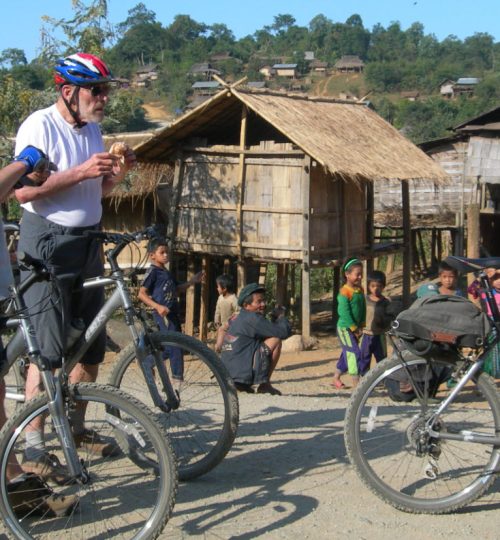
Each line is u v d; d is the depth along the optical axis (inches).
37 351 147.2
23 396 176.1
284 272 632.4
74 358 167.0
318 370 503.5
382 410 218.5
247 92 566.9
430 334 164.4
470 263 179.0
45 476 160.7
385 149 598.5
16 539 144.6
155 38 4909.0
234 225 592.1
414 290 889.5
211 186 600.7
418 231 961.5
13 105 590.6
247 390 311.7
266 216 578.9
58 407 146.6
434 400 172.2
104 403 147.6
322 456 197.6
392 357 168.9
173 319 343.0
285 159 566.9
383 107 3380.9
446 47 5295.3
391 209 962.1
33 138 168.7
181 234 617.3
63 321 158.1
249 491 175.8
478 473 173.0
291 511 165.5
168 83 4109.3
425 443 169.2
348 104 663.8
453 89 4003.4
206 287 629.3
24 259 147.9
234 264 706.8
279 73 4854.8
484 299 185.9
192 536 154.6
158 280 340.5
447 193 962.1
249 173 583.2
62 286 167.5
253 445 207.0
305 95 617.3
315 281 899.4
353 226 622.2
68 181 161.8
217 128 614.5
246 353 311.0
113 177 181.8
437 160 972.6
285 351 573.3
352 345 351.3
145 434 149.7
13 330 155.5
